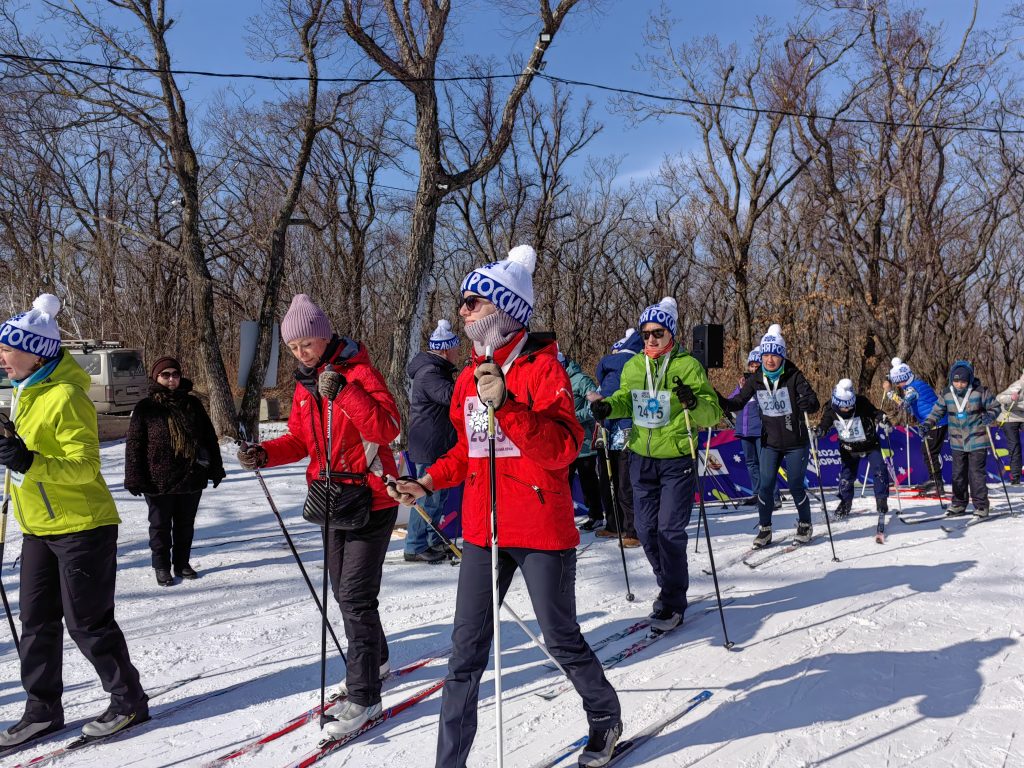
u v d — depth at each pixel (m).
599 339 33.84
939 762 3.10
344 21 13.24
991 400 8.02
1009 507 8.63
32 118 17.16
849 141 23.38
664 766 3.11
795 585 5.67
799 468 6.86
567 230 32.69
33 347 3.29
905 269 22.81
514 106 14.34
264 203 27.75
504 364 2.86
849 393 7.57
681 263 33.88
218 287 28.11
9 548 7.29
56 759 3.25
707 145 24.95
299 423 3.60
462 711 2.79
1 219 25.77
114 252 27.56
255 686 4.02
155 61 15.43
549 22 13.62
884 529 7.25
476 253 32.50
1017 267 33.03
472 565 2.88
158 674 4.21
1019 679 3.85
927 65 21.42
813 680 3.90
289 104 22.75
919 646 4.32
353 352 3.43
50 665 3.46
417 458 6.32
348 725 3.35
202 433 6.12
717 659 4.21
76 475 3.22
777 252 28.70
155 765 3.19
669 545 4.65
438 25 13.91
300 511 9.02
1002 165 24.42
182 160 15.93
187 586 6.06
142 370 17.53
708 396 4.57
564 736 3.36
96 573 3.39
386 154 21.89
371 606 3.50
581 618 5.06
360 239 29.48
